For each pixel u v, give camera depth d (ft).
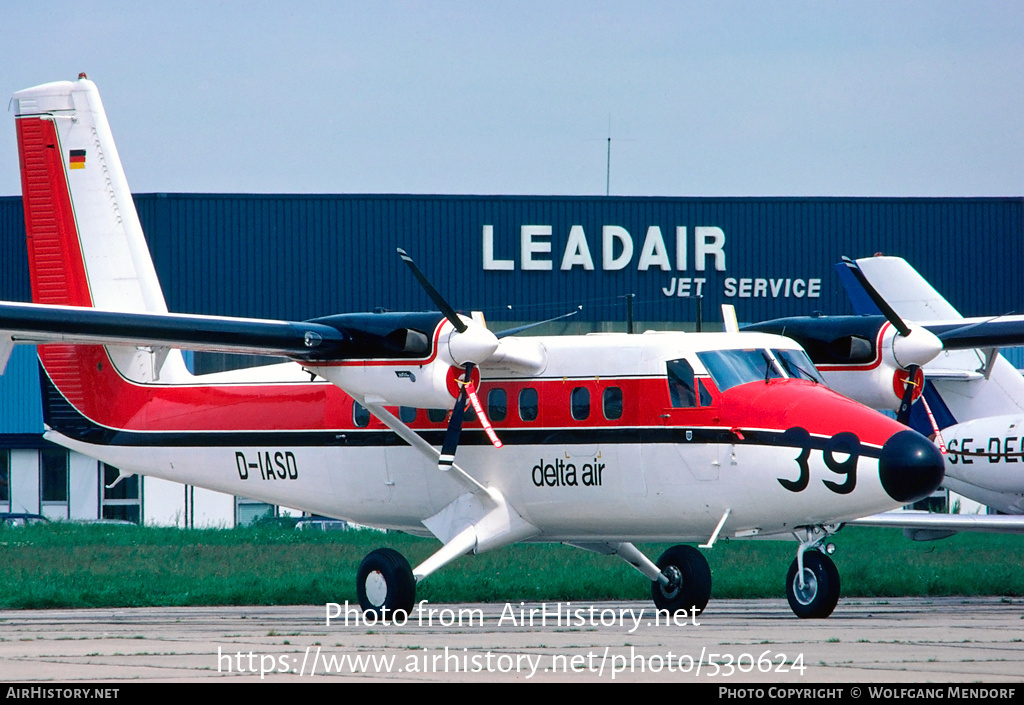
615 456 188.44
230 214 596.29
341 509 214.28
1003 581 273.13
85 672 124.36
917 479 168.25
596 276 620.90
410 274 609.01
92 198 237.45
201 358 541.75
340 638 160.35
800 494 175.94
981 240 632.79
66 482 581.53
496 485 197.67
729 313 212.23
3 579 299.38
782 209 629.10
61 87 239.09
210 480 223.71
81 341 188.44
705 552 369.09
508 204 616.39
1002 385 282.36
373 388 189.78
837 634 160.25
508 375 197.16
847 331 205.05
